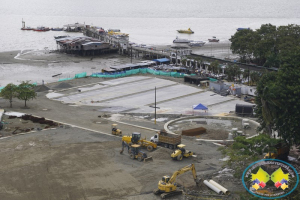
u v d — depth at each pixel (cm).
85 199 7206
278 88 8531
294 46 19325
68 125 11825
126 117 13025
